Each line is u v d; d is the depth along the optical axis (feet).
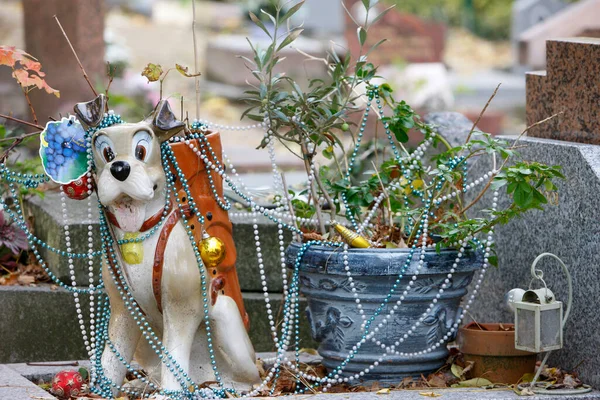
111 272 15.10
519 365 15.80
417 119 18.45
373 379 15.88
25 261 21.58
